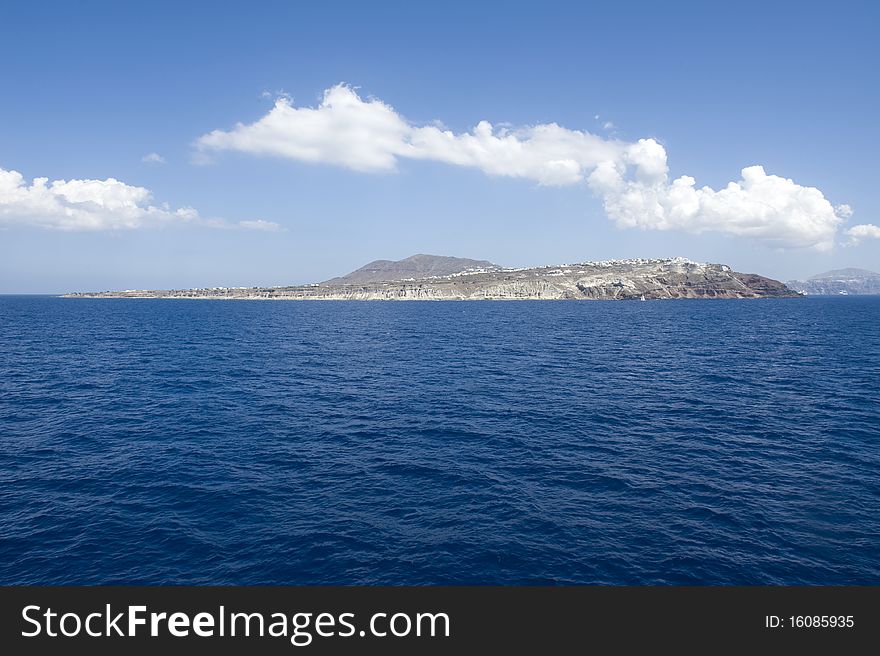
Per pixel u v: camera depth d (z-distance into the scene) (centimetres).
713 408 3759
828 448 2856
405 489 2312
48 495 2214
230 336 8869
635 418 3494
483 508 2131
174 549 1809
